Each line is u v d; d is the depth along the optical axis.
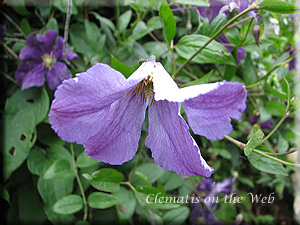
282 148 0.23
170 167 0.13
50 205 0.20
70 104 0.10
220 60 0.17
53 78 0.21
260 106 0.23
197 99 0.11
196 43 0.17
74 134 0.11
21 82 0.21
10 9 0.23
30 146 0.20
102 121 0.12
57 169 0.19
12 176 0.22
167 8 0.15
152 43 0.25
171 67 0.22
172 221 0.23
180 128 0.12
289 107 0.14
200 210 0.29
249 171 0.29
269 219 0.31
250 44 0.18
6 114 0.21
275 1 0.13
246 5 0.18
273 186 0.30
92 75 0.10
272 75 0.22
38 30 0.24
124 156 0.13
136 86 0.14
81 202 0.19
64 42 0.19
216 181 0.29
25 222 0.22
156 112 0.14
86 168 0.22
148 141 0.14
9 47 0.23
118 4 0.22
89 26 0.23
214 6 0.19
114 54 0.23
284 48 0.24
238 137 0.26
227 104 0.11
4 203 0.22
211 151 0.27
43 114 0.21
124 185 0.22
